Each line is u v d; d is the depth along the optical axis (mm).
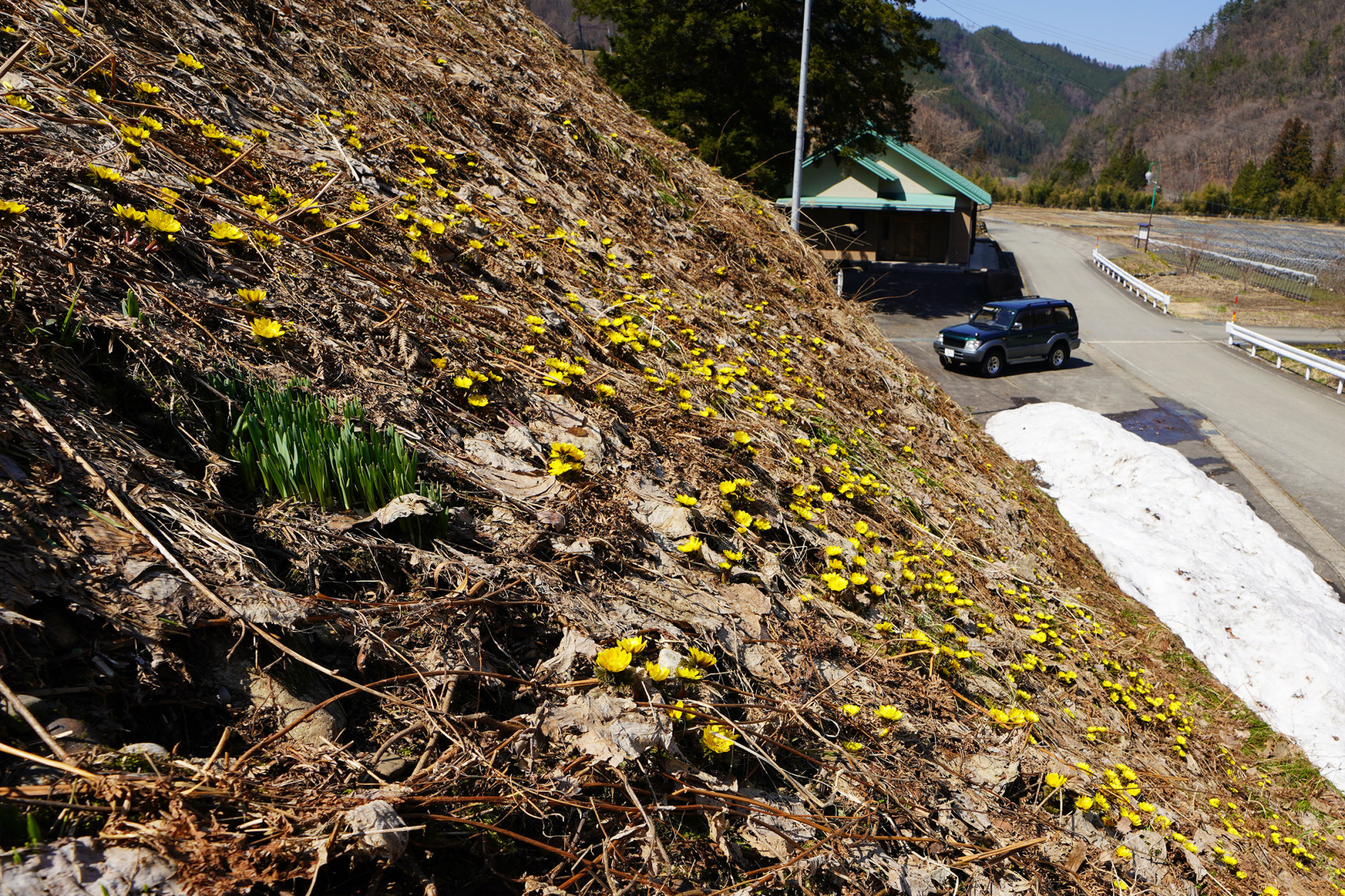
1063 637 5246
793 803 2312
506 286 4191
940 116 112312
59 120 2914
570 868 1769
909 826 2516
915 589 4199
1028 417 11469
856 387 7027
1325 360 19812
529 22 10312
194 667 1669
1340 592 9836
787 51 21953
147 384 2219
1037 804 3129
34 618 1497
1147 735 4883
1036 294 34031
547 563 2506
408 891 1522
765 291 7695
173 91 3809
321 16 5824
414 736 1832
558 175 6402
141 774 1369
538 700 2094
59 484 1756
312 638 1879
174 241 2701
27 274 2182
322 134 4449
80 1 3895
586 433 3273
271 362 2602
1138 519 9156
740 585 3070
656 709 2143
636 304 5078
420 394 2936
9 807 1236
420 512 2287
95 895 1162
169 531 1854
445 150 5398
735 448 4047
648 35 21078
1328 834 5090
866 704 2936
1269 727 6250
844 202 33281
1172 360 22406
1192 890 3217
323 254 3293
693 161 10062
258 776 1534
